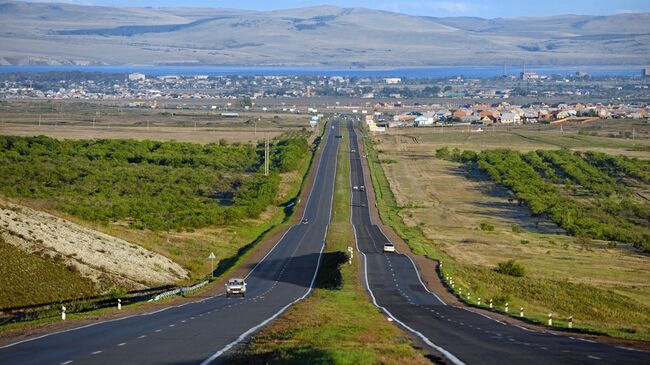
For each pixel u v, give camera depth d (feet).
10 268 254.27
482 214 548.31
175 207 486.38
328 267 338.95
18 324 178.50
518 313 237.25
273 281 305.12
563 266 376.68
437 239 445.37
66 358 124.57
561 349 138.21
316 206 547.08
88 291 259.80
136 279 285.23
